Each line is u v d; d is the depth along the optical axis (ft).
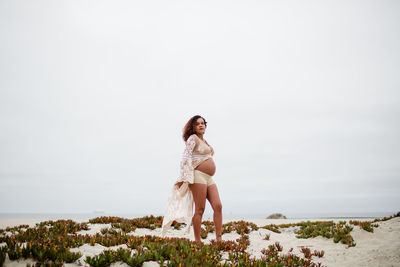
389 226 24.40
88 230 26.63
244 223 33.58
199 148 18.70
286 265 16.20
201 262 13.69
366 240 22.25
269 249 20.84
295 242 24.64
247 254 16.74
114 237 18.12
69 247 14.84
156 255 13.61
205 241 25.32
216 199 18.62
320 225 29.71
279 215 90.74
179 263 12.81
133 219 32.73
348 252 19.89
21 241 15.88
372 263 16.88
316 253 19.77
